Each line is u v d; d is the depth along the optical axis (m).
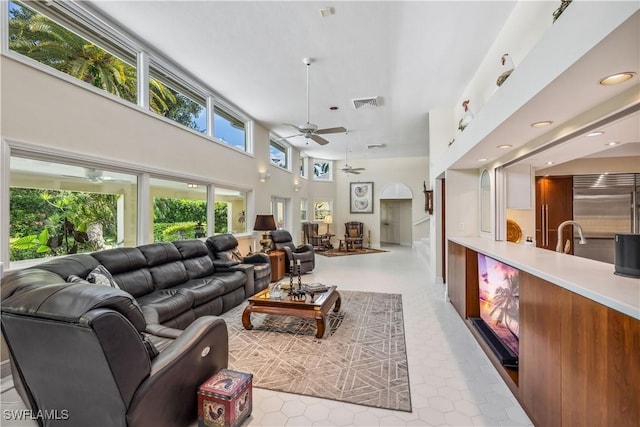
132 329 1.38
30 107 2.45
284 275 6.05
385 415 1.89
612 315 1.16
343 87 4.64
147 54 3.64
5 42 2.29
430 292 4.82
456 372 2.39
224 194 5.67
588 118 1.95
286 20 3.04
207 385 1.77
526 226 3.68
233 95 5.01
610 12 1.12
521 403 1.95
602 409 1.21
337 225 11.52
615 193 4.10
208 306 3.49
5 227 2.29
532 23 2.54
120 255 3.04
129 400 1.35
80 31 2.98
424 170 10.64
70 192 2.96
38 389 1.50
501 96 2.20
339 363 2.54
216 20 3.06
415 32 3.22
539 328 1.72
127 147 3.40
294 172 9.06
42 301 1.32
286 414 1.90
